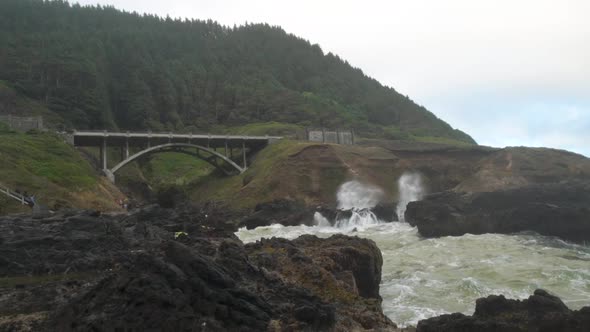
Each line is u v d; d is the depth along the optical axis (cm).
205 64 17438
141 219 3312
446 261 3466
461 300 2405
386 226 5991
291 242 2619
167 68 15600
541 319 1372
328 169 7900
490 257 3578
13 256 2031
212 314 1204
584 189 5278
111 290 1188
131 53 14762
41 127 7625
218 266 1493
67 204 4625
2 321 1303
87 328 1102
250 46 19325
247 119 14012
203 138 9056
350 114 15525
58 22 16175
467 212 5216
